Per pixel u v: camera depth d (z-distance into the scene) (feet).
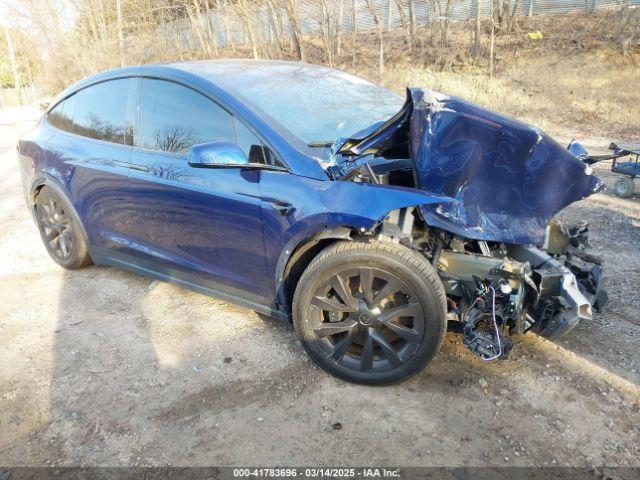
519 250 9.66
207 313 12.32
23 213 21.63
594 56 50.93
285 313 10.27
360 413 8.77
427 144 8.48
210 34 76.48
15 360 10.81
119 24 78.23
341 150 9.13
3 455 8.24
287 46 68.64
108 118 13.00
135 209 12.14
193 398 9.36
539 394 9.07
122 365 10.46
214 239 10.72
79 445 8.38
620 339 10.61
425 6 65.92
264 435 8.39
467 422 8.49
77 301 13.32
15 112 83.35
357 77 13.67
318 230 9.02
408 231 8.82
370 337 9.10
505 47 57.21
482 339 8.97
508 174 8.87
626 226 17.39
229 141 9.38
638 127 38.60
